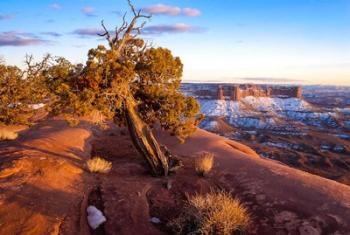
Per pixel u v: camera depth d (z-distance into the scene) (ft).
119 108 39.01
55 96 36.35
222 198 29.07
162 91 40.60
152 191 34.09
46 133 63.57
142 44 38.96
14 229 24.88
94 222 27.37
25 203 28.17
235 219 26.35
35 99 72.54
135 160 46.83
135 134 38.32
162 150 42.75
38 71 70.38
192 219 27.04
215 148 53.72
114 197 31.53
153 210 30.27
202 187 35.27
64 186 33.04
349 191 31.24
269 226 26.89
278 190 32.22
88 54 35.58
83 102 34.50
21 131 73.82
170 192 34.14
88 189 33.71
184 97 42.01
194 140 61.11
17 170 34.09
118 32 37.55
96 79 34.32
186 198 32.86
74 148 48.96
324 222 26.43
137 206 30.17
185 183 36.24
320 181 33.96
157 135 65.16
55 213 27.76
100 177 37.70
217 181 36.99
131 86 39.40
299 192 31.24
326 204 28.68
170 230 27.17
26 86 71.20
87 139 59.93
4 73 70.33
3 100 70.64
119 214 28.55
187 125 42.52
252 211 29.37
